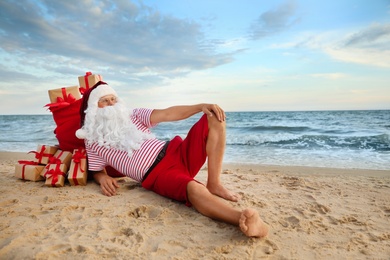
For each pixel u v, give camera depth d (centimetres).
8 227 246
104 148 333
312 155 819
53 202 310
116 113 326
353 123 2012
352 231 253
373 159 733
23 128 2112
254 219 220
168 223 260
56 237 229
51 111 390
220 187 325
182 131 1778
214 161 321
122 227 250
